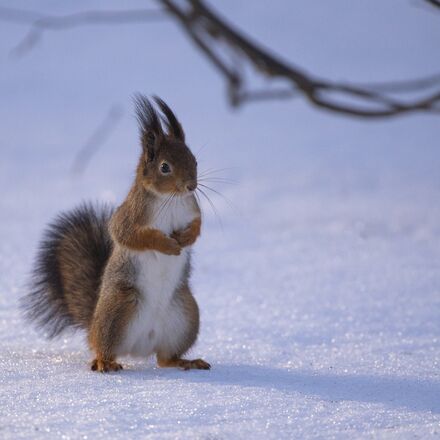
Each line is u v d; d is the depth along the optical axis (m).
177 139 8.94
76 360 8.67
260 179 18.64
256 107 25.47
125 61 29.03
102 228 9.77
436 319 10.70
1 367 8.20
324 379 8.00
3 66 28.30
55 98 25.75
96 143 21.66
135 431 6.37
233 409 6.91
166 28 31.86
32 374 7.93
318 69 27.62
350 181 18.56
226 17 32.47
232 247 14.23
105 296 8.52
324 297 11.65
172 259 8.56
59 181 18.31
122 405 6.90
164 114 9.02
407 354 9.14
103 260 9.56
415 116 24.84
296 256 13.76
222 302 11.39
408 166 19.88
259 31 31.28
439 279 12.48
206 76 27.94
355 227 15.34
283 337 9.89
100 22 31.67
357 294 11.78
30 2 31.67
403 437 6.46
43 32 30.58
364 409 7.06
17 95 25.95
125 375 7.99
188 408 6.88
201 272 12.90
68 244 9.72
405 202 16.94
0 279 12.09
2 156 20.39
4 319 10.31
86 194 17.17
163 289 8.59
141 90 26.45
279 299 11.55
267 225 15.54
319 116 24.75
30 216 15.70
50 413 6.68
